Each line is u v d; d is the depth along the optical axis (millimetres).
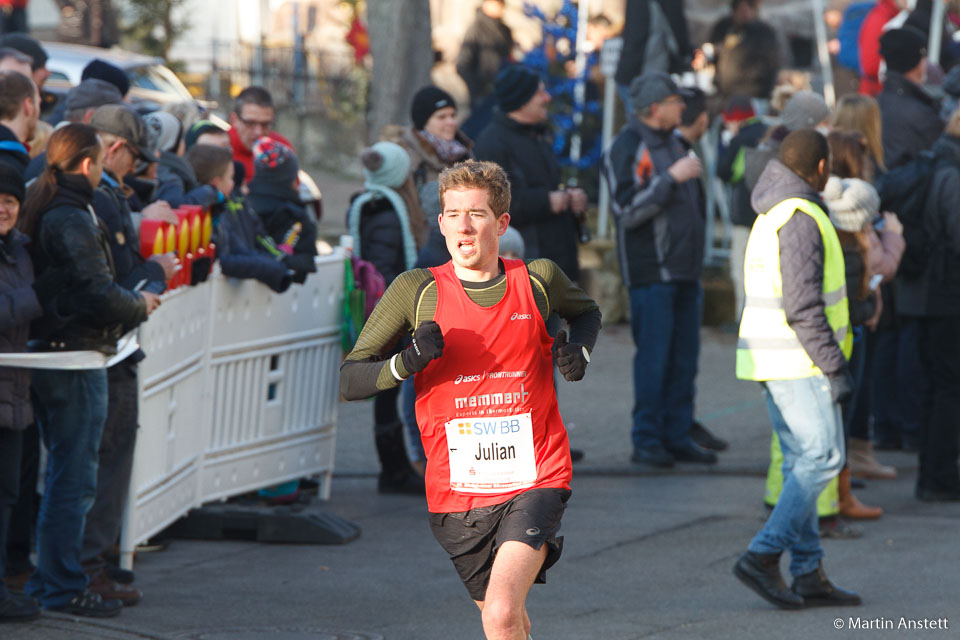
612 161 25750
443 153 24359
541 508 11867
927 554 19891
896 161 27875
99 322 15367
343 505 23438
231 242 20797
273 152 22562
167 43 62250
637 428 26094
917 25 37375
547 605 17344
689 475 25750
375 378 11797
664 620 16609
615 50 37812
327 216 50531
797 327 17062
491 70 43375
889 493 24172
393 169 23703
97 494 16859
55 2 49812
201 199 19312
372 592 17969
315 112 63156
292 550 20344
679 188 25500
